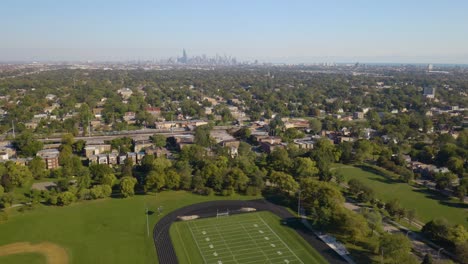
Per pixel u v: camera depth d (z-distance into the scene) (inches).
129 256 6087.6
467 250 5787.4
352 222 6520.7
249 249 6368.1
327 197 7711.6
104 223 7253.9
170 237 6761.8
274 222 7411.4
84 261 5910.4
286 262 5959.6
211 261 5989.2
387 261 5876.0
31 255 6048.2
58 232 6845.5
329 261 5964.6
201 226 7219.5
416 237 6815.9
